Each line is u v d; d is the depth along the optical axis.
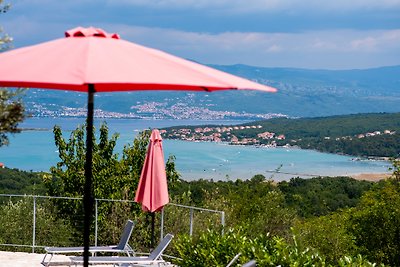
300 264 5.91
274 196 13.17
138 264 7.89
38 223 11.77
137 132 14.94
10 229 11.61
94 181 14.10
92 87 4.07
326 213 22.80
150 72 3.28
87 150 4.15
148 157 8.70
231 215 12.48
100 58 3.32
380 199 21.95
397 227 21.23
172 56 3.87
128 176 14.34
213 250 6.83
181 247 7.44
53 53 3.42
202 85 3.24
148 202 8.61
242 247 6.61
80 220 12.41
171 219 11.80
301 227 16.02
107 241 12.09
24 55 3.48
